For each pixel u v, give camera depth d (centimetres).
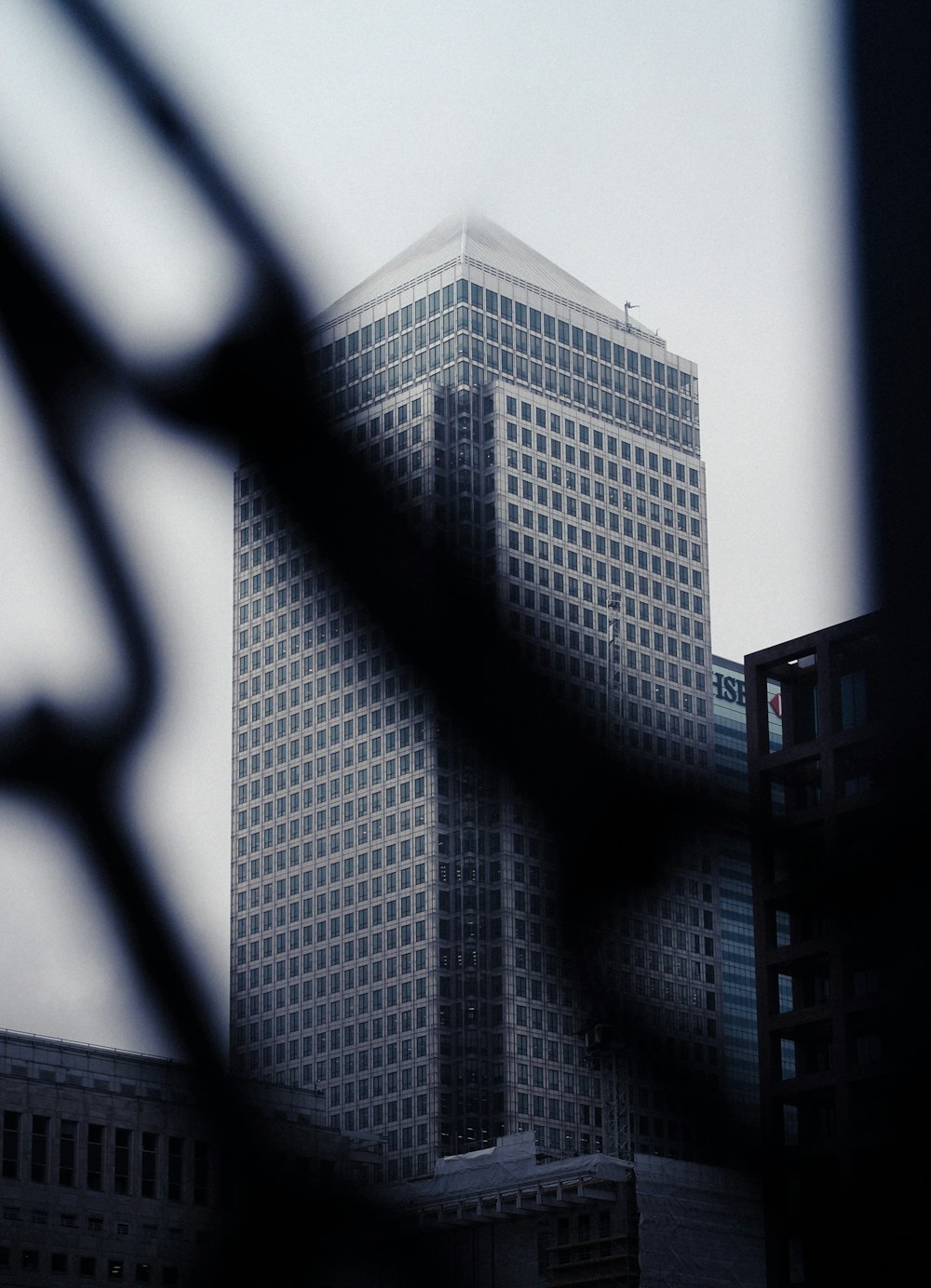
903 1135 5031
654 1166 15188
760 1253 15188
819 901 2278
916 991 2298
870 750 12731
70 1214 13350
